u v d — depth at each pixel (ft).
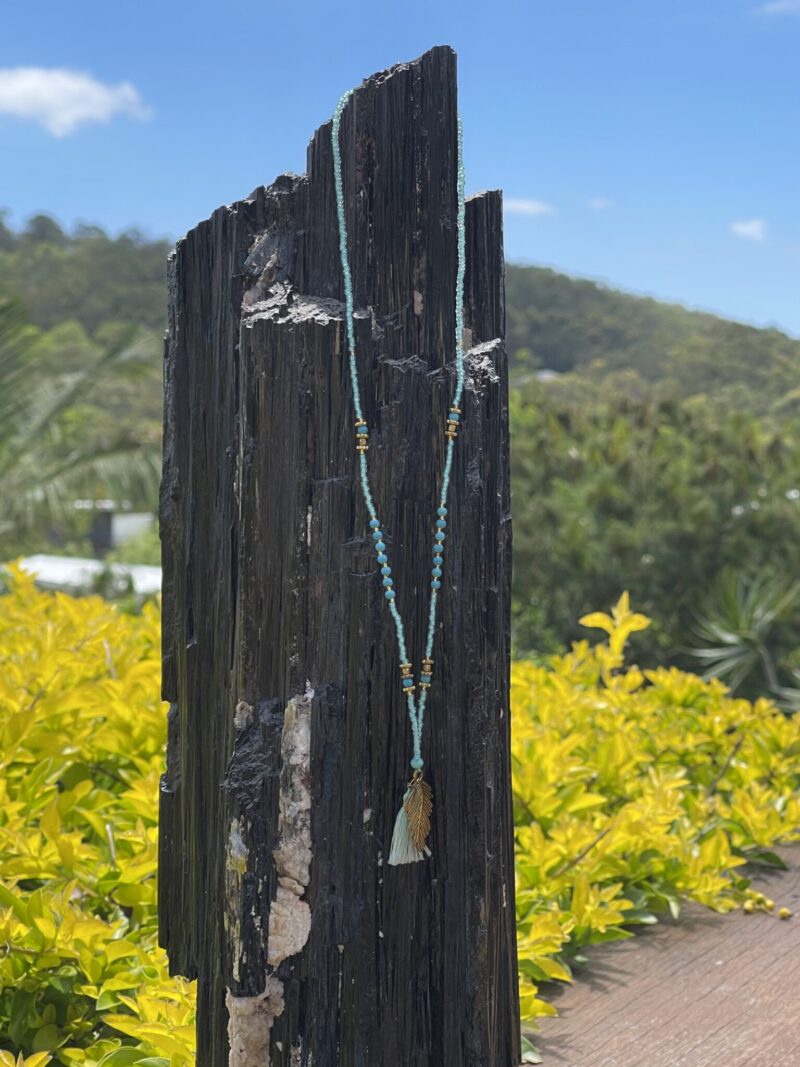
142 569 47.70
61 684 11.27
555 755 10.91
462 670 5.64
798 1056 7.63
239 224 5.64
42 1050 7.35
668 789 10.78
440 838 5.60
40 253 255.29
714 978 8.97
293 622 5.34
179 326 5.95
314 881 5.43
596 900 9.37
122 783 10.80
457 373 5.56
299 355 5.25
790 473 35.24
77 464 40.24
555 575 34.86
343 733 5.42
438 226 5.55
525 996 7.74
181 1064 6.55
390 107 5.45
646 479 35.60
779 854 12.12
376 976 5.49
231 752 5.60
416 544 5.51
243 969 5.38
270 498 5.30
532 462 37.93
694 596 33.73
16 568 16.08
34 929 7.36
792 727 13.53
